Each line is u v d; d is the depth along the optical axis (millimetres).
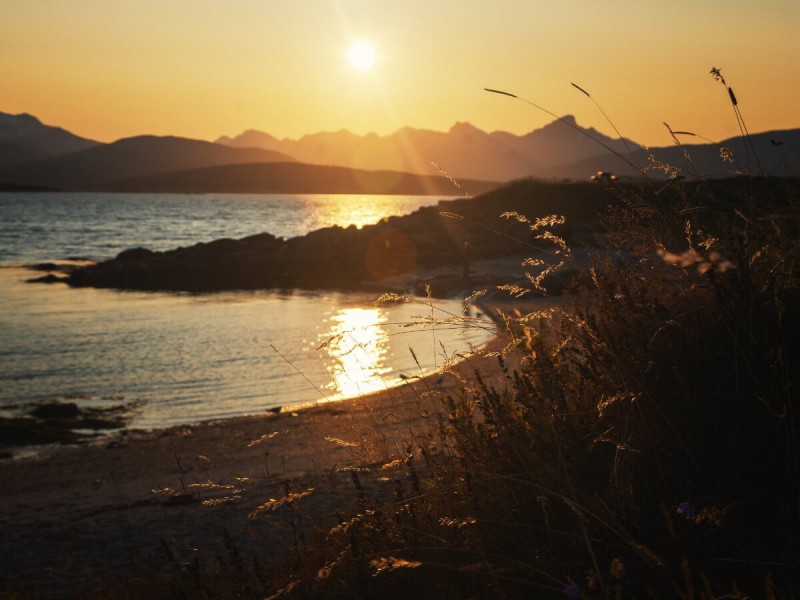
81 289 47500
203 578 4785
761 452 2814
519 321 3881
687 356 3279
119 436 15922
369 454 4164
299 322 29406
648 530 2674
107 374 22016
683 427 3018
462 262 45062
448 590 2859
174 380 20859
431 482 3703
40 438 16188
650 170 3883
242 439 13328
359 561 3164
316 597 3158
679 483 2861
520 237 45406
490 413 3590
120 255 61906
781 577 2344
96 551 7230
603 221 4090
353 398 13742
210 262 54500
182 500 8883
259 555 5875
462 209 54750
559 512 3014
